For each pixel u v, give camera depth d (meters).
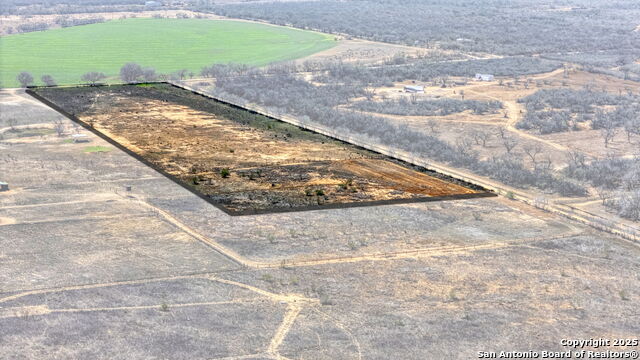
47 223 99.81
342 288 81.62
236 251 90.88
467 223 102.44
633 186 129.12
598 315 77.50
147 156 131.25
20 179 118.88
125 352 67.38
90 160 129.00
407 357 67.94
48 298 78.19
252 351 68.19
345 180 118.88
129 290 80.19
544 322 75.56
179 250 91.06
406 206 107.75
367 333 72.00
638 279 86.81
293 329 72.44
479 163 139.50
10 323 72.38
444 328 73.44
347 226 99.12
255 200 108.38
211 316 74.62
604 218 110.94
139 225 99.06
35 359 65.88
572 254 93.50
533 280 85.25
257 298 78.88
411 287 82.31
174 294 79.44
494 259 90.69
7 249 91.25
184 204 106.75
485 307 78.31
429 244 94.44
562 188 126.38
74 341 69.12
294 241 94.00
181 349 68.12
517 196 119.69
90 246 92.19
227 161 128.50
